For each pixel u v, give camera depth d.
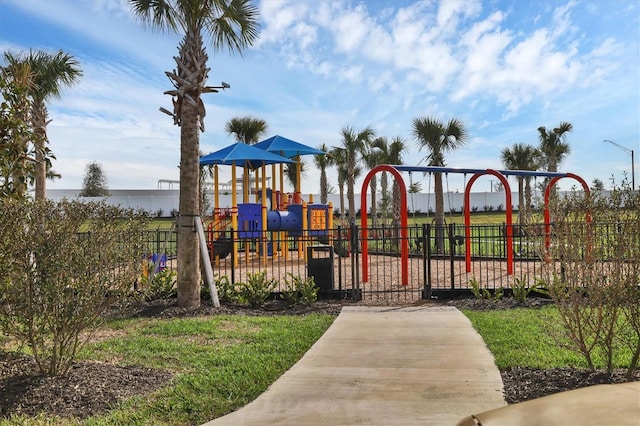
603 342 4.91
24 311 4.75
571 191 5.71
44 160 5.91
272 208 19.83
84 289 4.96
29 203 5.21
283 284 12.02
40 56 13.16
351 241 10.23
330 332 7.19
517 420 2.03
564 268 5.09
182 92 9.06
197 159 9.27
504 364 5.49
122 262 5.31
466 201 13.86
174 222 10.30
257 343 6.60
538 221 6.19
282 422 4.08
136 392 4.77
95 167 56.38
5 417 4.13
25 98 5.82
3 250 4.89
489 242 21.58
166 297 9.87
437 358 5.80
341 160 29.97
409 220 41.75
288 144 19.00
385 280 12.49
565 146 32.06
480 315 8.17
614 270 4.75
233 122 23.34
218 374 5.28
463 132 21.39
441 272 13.87
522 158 29.94
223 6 9.28
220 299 9.74
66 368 4.96
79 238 5.13
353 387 4.87
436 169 13.39
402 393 4.68
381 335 6.96
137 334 7.23
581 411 2.00
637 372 4.91
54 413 4.23
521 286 9.34
